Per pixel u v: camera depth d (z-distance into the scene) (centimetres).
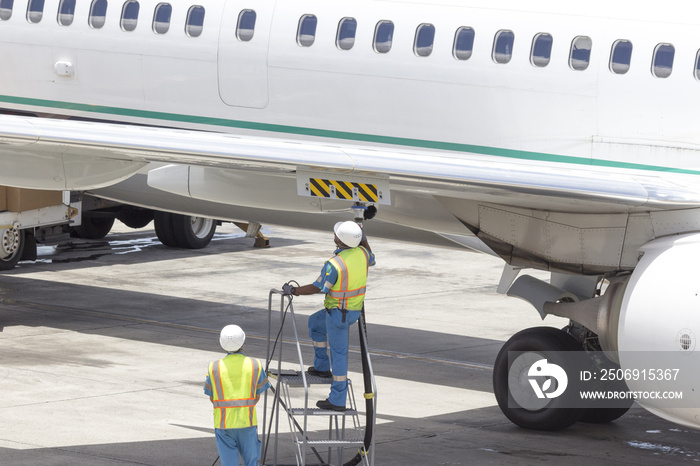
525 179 3472
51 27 4919
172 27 4703
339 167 3459
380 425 3856
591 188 3475
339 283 3244
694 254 3444
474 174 3466
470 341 5334
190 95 4694
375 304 6272
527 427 3869
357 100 4406
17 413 3762
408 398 4250
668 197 3516
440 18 4275
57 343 4906
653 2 4019
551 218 3950
